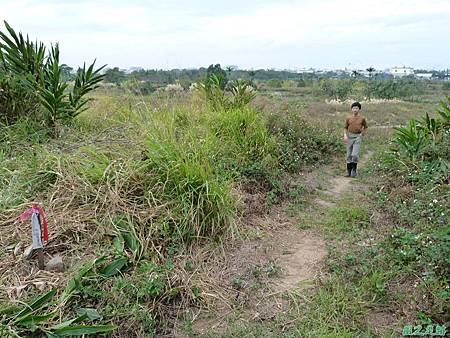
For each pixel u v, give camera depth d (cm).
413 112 2206
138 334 329
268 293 402
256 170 693
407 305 359
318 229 553
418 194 600
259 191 669
